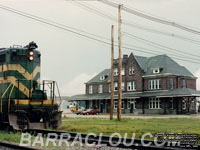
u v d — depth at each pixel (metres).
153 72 52.81
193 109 51.53
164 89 50.34
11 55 16.28
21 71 16.28
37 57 16.98
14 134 13.97
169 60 54.19
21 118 14.76
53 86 16.67
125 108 56.06
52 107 16.12
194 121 28.28
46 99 16.59
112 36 31.66
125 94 56.53
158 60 54.97
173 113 48.47
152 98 51.56
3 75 16.69
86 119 31.80
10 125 14.79
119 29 29.97
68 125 21.02
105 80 62.22
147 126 21.42
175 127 20.47
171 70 51.44
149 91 52.75
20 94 16.06
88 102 64.19
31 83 16.30
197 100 56.69
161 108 49.81
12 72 16.09
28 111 15.36
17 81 16.09
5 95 16.12
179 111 48.56
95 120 29.53
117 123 25.00
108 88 61.84
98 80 64.81
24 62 16.41
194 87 55.84
